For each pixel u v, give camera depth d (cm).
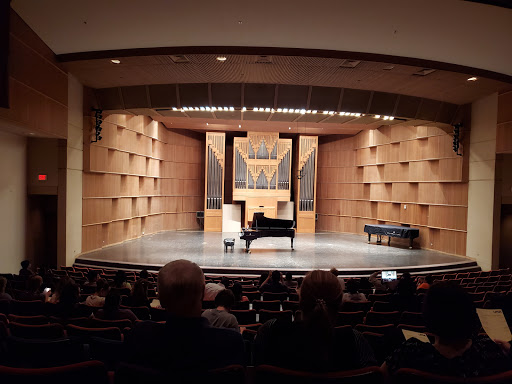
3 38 409
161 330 149
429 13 751
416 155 1572
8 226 985
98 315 378
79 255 1174
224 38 883
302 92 1160
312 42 891
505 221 1345
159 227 1873
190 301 149
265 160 2000
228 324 303
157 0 736
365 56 938
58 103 1016
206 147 1970
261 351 156
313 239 1739
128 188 1519
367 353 157
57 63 1002
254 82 1132
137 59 969
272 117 1423
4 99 406
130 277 782
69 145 1093
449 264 1181
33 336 296
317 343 145
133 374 136
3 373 142
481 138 1260
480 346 147
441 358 142
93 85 1177
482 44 871
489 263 1223
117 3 749
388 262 1185
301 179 2030
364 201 1941
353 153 2002
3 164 960
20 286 655
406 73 1024
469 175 1317
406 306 499
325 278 161
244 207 2091
